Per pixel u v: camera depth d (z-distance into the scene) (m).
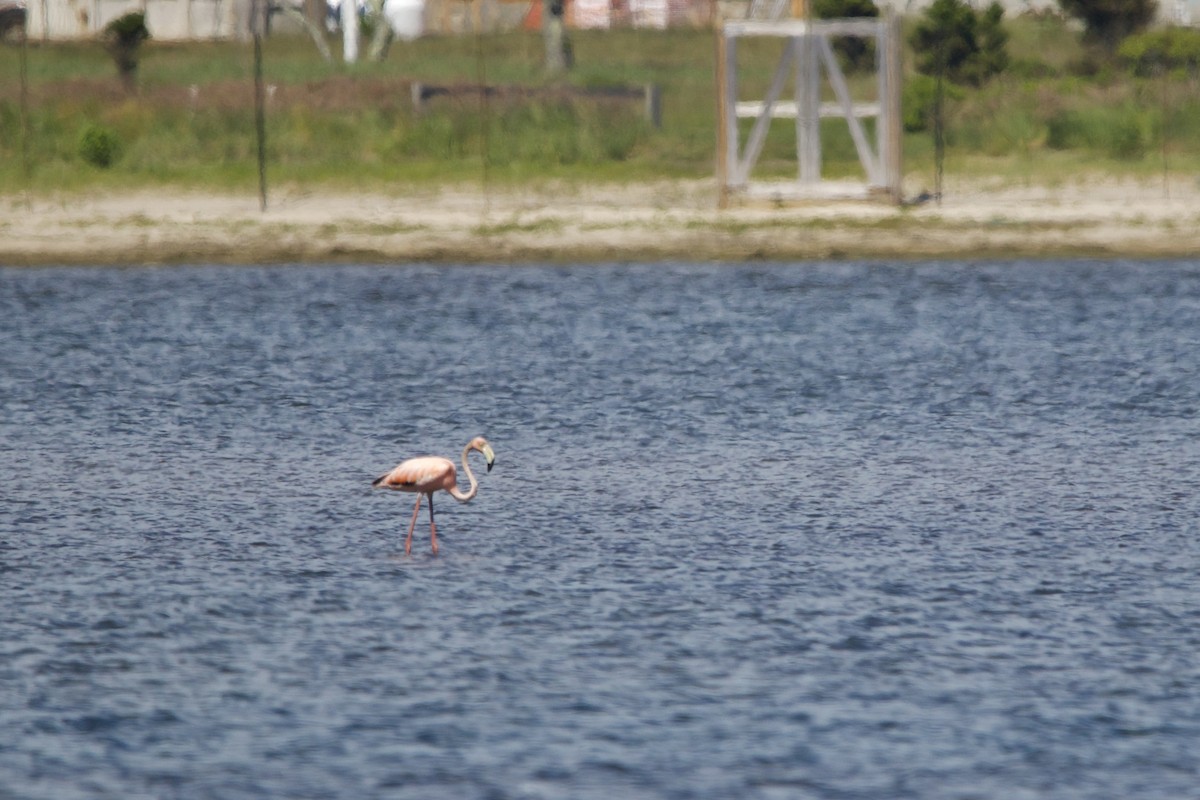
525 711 31.86
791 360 69.62
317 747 30.41
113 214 100.81
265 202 102.25
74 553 41.91
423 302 84.06
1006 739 30.56
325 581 39.53
